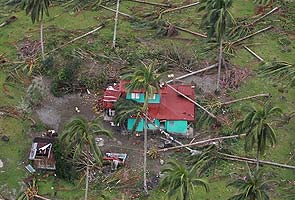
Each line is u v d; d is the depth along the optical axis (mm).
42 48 103750
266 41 111375
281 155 90188
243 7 119375
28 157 89250
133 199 83812
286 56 108375
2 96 98875
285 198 83812
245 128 80562
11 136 92438
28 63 103938
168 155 89812
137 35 111938
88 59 104562
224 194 84312
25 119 94938
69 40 109938
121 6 119375
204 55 106812
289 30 114062
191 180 73000
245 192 73688
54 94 99125
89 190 84750
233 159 88875
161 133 92688
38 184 85375
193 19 115938
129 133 92875
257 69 105125
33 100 97562
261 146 79000
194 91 98938
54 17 116250
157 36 111625
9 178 86312
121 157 88875
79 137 76250
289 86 100812
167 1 121000
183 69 104125
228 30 111875
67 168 85375
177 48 108125
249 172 81688
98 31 112750
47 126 94062
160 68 103562
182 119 91750
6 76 102562
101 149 90500
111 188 85062
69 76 100250
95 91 100250
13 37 111750
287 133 93812
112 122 94188
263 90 101062
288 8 118938
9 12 118438
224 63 104250
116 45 108875
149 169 87812
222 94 100125
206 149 89375
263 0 118750
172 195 75062
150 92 82250
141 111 86500
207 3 93688
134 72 85875
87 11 118062
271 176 86750
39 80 100812
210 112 95625
